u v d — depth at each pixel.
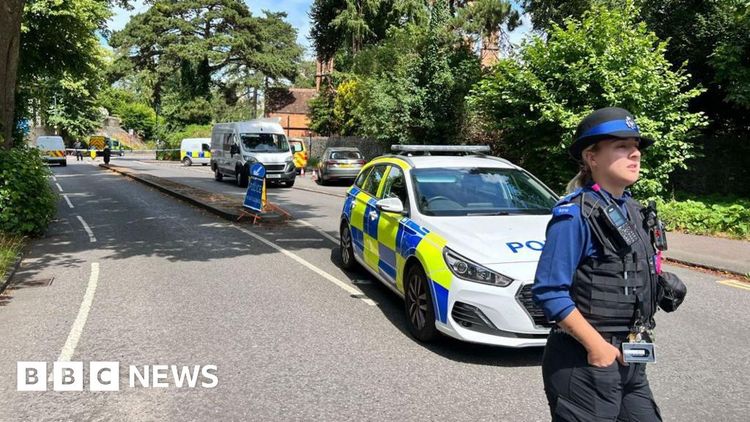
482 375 4.44
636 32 12.60
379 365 4.62
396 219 5.91
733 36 13.48
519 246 4.77
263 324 5.63
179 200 16.78
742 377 4.49
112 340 5.14
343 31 43.53
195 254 9.06
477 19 31.75
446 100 22.48
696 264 8.73
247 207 13.44
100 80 34.78
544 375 2.37
